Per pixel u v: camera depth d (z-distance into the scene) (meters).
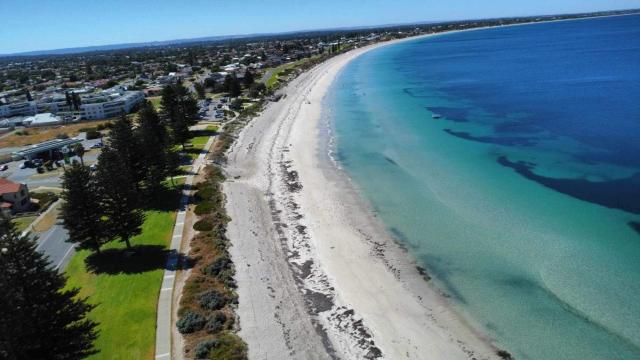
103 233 49.44
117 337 36.62
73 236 48.56
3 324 25.64
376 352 34.81
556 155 74.00
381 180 69.25
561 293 40.19
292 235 53.91
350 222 56.19
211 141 97.81
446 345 35.34
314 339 36.22
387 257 47.91
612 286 40.53
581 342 34.69
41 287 28.44
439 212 57.06
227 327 37.19
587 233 49.38
